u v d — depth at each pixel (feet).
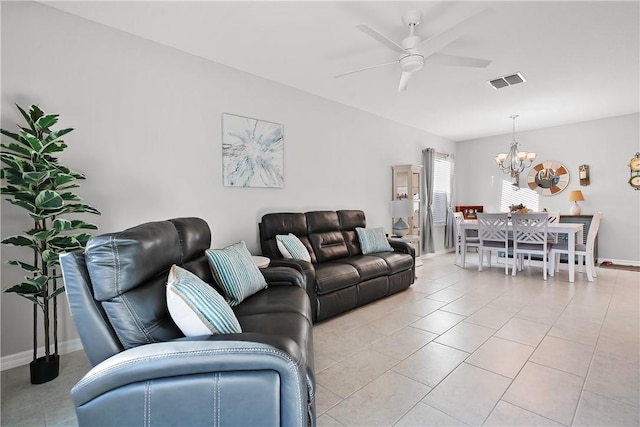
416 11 7.64
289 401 3.41
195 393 3.38
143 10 7.71
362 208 16.34
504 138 22.16
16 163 6.04
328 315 9.67
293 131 13.00
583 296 11.88
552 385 6.15
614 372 6.57
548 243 15.62
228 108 10.88
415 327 9.16
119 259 3.97
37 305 7.09
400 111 16.55
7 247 7.15
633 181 17.53
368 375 6.61
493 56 10.31
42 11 7.43
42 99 7.43
